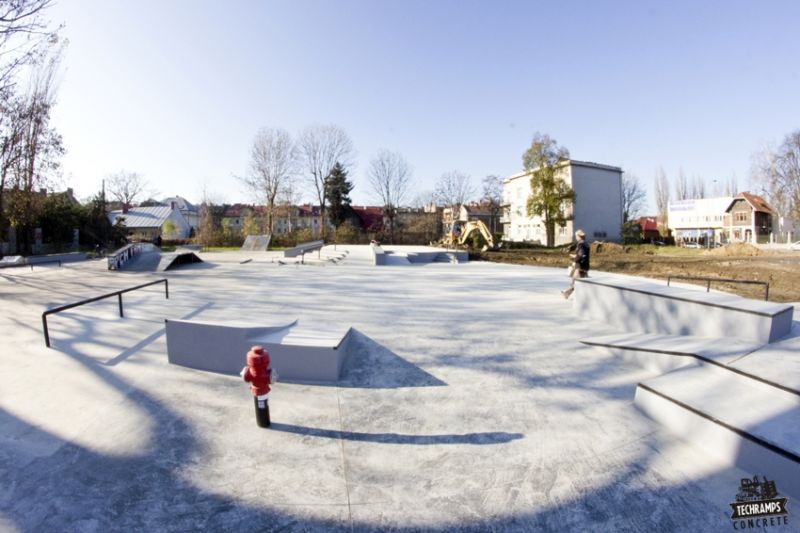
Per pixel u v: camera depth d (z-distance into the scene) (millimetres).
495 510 2697
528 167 42969
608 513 2666
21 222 24859
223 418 3863
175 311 7871
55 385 4457
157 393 4336
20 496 2760
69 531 2480
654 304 6059
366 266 18547
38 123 22859
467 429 3709
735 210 50500
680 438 3537
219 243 41125
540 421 3848
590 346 5797
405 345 5867
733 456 3096
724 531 2502
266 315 7539
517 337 6246
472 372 4984
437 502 2771
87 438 3467
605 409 4078
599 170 47688
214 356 4941
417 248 27156
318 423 3801
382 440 3531
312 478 3014
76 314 7562
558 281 13047
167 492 2836
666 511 2676
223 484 2932
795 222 42094
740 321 4977
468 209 65000
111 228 39312
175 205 62344
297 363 4754
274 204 46094
